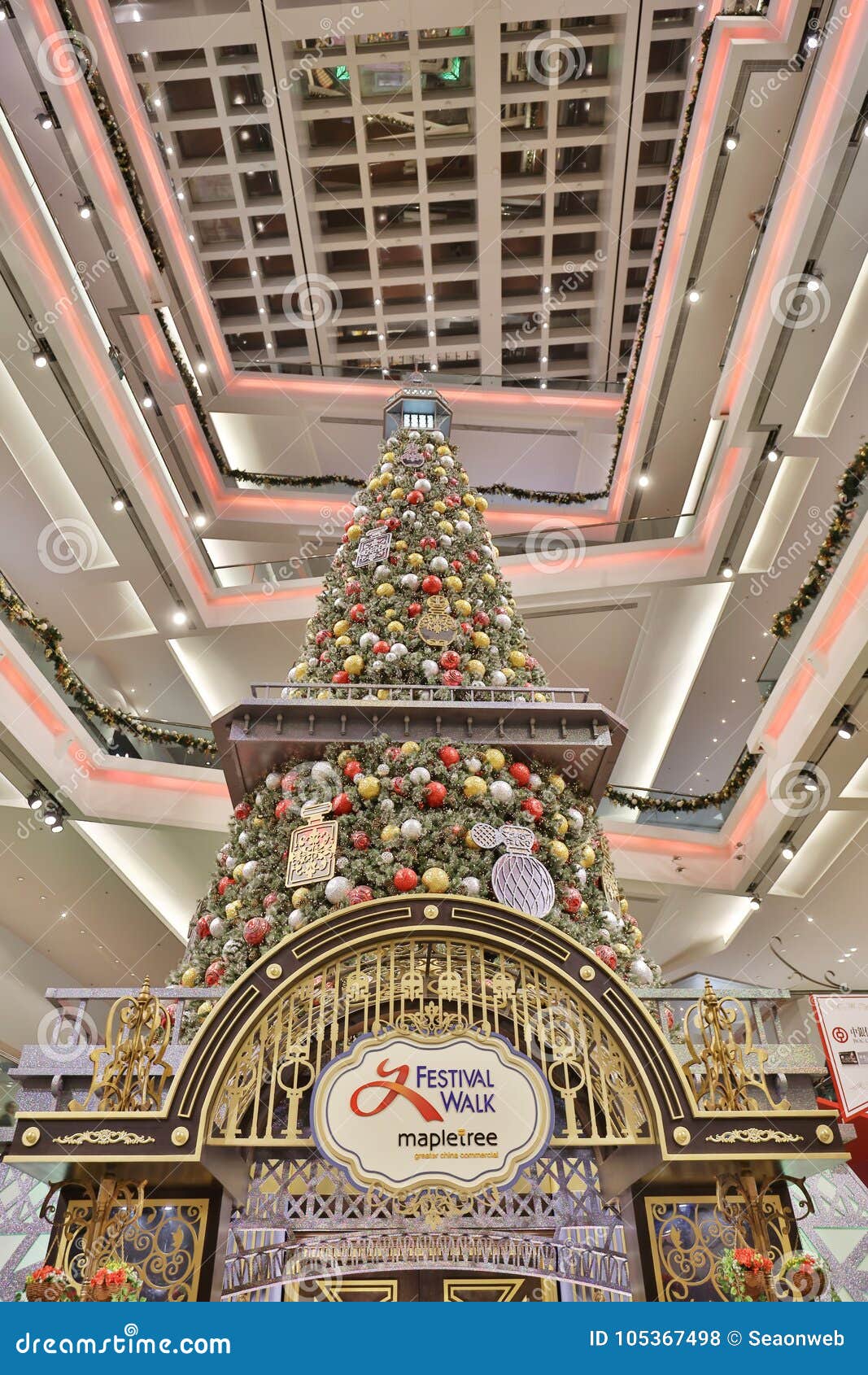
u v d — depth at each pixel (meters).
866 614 7.84
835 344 9.48
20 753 8.79
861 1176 5.13
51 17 9.08
